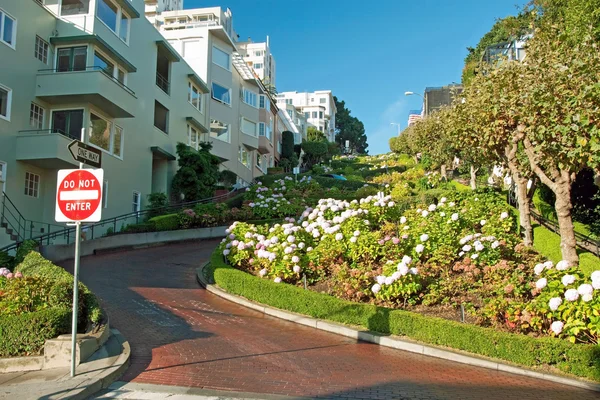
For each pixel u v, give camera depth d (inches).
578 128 421.1
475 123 657.6
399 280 473.4
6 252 657.6
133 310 488.7
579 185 723.4
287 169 2484.0
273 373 328.8
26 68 808.3
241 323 470.9
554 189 514.3
